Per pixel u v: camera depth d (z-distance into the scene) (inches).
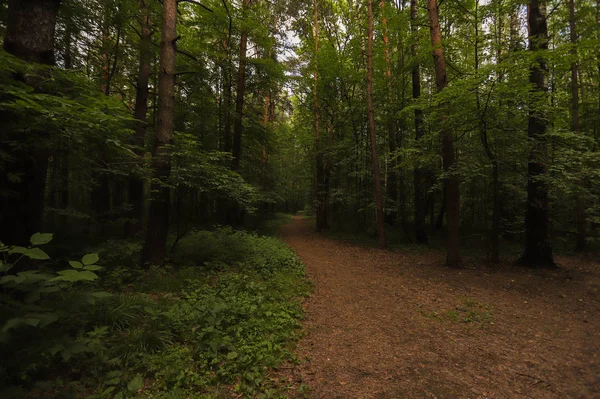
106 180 420.8
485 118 313.0
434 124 356.5
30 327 101.8
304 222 1115.3
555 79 498.6
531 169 346.0
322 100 778.2
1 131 124.0
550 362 141.8
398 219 720.3
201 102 563.5
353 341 164.6
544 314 206.1
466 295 247.6
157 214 267.9
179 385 111.9
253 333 158.1
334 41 751.1
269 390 114.1
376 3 595.5
